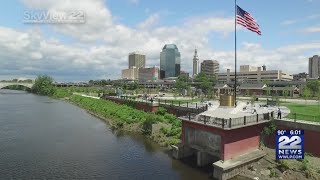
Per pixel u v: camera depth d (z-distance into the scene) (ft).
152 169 140.15
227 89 502.79
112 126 249.96
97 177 130.82
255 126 142.92
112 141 196.13
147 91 596.70
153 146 181.57
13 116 314.76
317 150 131.64
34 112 352.69
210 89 448.24
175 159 154.30
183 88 478.59
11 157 160.45
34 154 166.20
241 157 132.77
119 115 278.05
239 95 425.69
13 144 189.26
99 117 308.40
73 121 283.38
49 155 164.14
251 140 141.28
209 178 128.67
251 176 124.88
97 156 161.79
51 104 463.83
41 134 219.61
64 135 216.33
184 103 273.33
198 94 448.65
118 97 396.98
